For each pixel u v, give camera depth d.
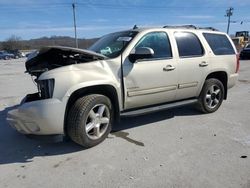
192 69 5.21
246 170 3.39
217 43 5.82
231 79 6.06
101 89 4.20
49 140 3.83
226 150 3.98
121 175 3.34
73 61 4.34
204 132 4.75
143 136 4.59
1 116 5.92
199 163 3.59
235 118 5.53
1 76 14.73
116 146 4.19
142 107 4.82
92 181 3.22
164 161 3.67
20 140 4.51
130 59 4.39
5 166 3.64
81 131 3.92
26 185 3.17
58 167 3.58
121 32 5.07
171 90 4.99
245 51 22.00
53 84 3.70
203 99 5.64
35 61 4.73
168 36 4.97
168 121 5.36
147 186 3.09
